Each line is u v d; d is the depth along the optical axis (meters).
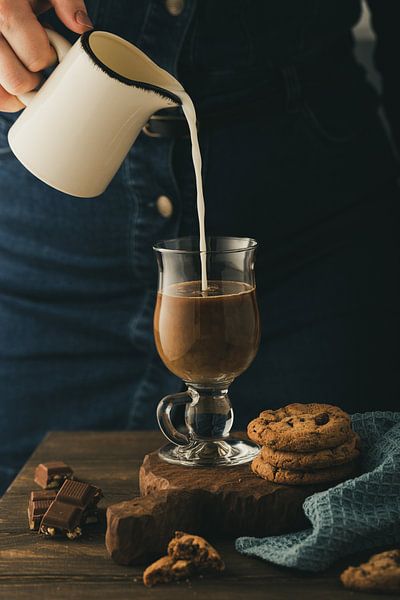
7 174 0.94
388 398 0.97
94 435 0.85
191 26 0.86
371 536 0.64
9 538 0.67
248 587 0.61
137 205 0.92
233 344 0.71
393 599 0.59
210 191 0.91
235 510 0.67
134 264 0.94
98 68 0.70
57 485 0.75
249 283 0.73
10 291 0.99
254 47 0.88
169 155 0.89
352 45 0.95
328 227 0.95
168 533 0.65
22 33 0.73
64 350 0.99
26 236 0.96
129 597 0.60
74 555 0.65
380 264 0.97
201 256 0.71
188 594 0.60
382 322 0.97
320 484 0.68
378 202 0.97
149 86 0.71
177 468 0.71
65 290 0.97
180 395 0.74
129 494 0.73
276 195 0.92
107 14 0.86
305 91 0.91
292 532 0.67
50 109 0.73
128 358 0.98
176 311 0.70
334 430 0.68
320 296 0.95
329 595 0.60
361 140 0.95
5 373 1.00
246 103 0.89
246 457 0.73
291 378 0.96
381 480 0.66
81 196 0.76
